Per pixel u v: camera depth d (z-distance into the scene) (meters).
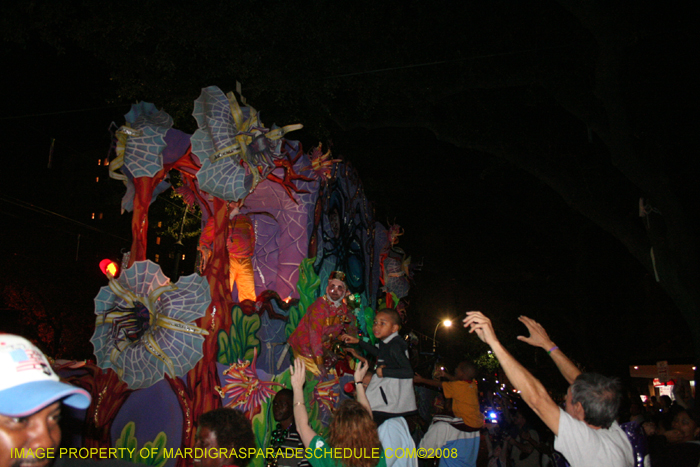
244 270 8.16
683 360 22.42
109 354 5.86
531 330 4.40
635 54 12.35
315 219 8.82
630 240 13.30
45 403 1.94
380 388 5.61
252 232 8.30
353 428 3.64
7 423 1.97
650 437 7.20
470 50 12.88
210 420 3.21
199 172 6.58
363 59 12.30
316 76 11.97
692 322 11.21
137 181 6.48
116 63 12.20
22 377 2.00
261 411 6.36
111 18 10.67
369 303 11.37
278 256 8.98
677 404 5.85
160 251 36.78
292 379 4.18
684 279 11.23
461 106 15.01
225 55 11.86
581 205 13.69
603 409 3.32
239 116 6.89
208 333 6.20
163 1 10.82
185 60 12.59
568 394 3.53
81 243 35.91
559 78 12.90
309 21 11.67
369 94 12.98
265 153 7.13
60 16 10.66
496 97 14.92
